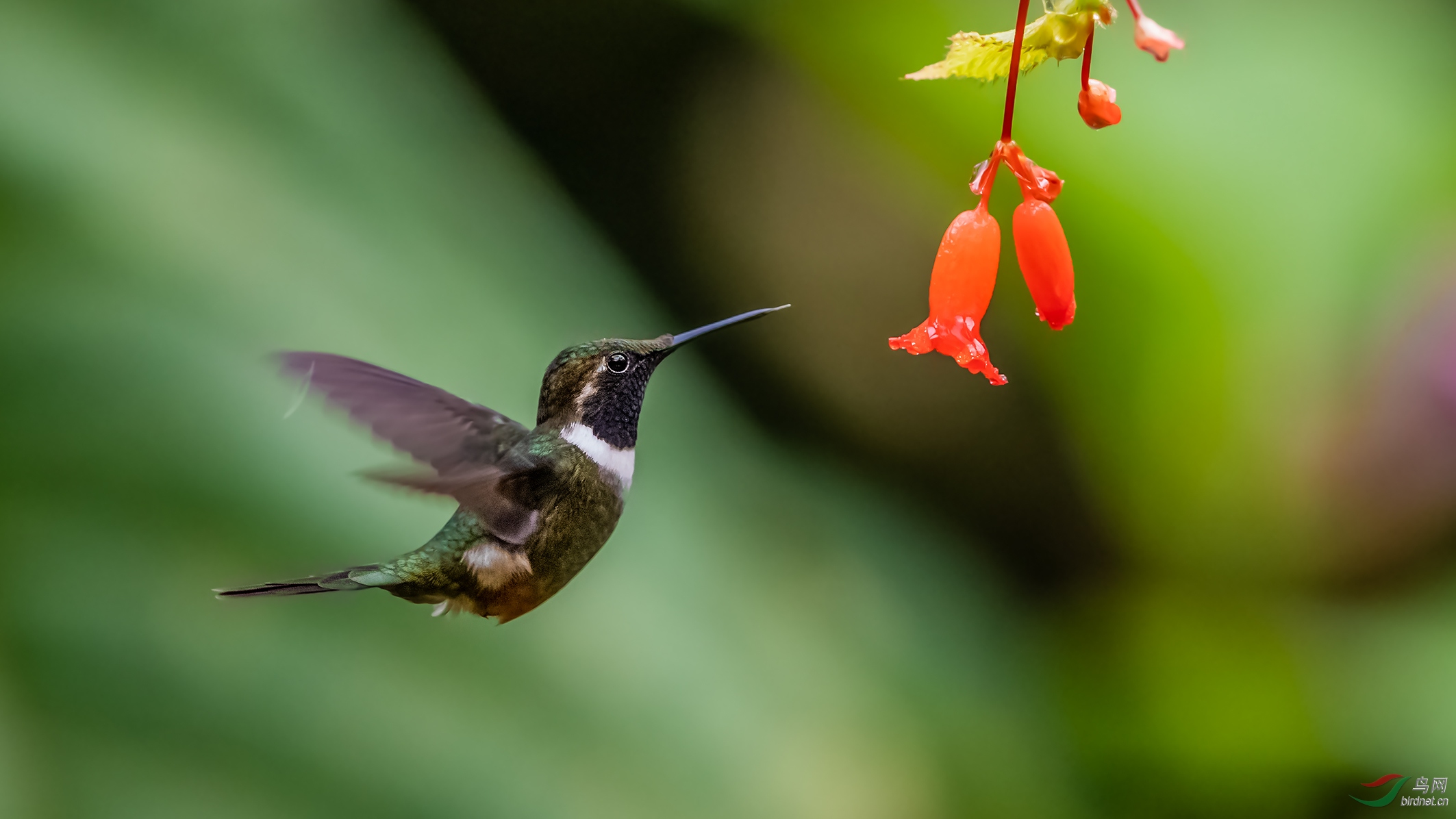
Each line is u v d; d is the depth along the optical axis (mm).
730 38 11242
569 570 5602
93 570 6090
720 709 7504
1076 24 4109
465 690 6789
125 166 7383
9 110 7113
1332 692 9523
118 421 6469
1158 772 9625
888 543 10406
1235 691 9703
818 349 11922
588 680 7238
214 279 7242
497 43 11195
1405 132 9336
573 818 6629
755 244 11867
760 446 10367
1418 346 9047
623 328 9656
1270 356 9281
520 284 9031
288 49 8797
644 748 7070
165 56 8156
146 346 6734
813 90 11242
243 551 6469
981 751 9008
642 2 11102
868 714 8305
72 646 5848
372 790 6223
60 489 6203
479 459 5359
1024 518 11055
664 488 8711
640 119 11602
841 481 10742
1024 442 11109
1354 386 9250
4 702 5605
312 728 6246
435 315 8219
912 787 8047
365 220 8398
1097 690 10070
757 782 7309
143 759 5750
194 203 7527
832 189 11617
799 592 9109
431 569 5457
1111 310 9461
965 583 10445
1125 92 9352
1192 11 9742
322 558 6613
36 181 6957
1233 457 9656
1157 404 9703
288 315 7363
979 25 9461
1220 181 9164
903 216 11664
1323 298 9125
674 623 7797
